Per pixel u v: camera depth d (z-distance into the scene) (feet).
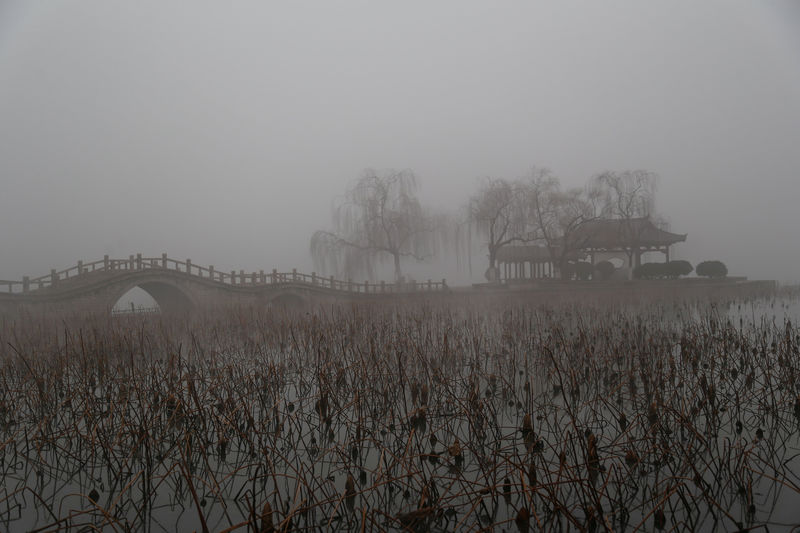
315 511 13.06
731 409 18.93
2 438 19.19
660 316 48.62
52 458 17.47
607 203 105.60
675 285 94.17
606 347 27.66
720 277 107.76
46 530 12.53
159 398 21.31
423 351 28.91
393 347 29.55
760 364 24.08
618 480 13.07
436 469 14.98
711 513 12.25
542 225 106.42
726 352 25.67
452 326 39.37
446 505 12.74
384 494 13.93
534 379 25.23
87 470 16.38
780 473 14.15
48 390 22.98
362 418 19.07
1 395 24.57
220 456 16.79
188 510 13.51
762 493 13.24
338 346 31.45
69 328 49.49
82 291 67.26
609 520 12.07
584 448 14.15
